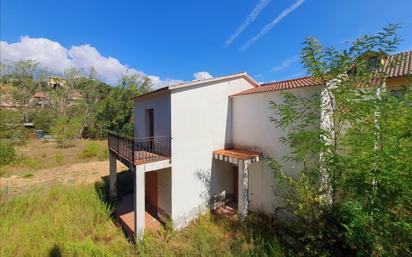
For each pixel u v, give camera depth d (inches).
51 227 274.1
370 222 156.3
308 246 206.2
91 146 784.3
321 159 217.6
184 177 311.6
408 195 147.6
